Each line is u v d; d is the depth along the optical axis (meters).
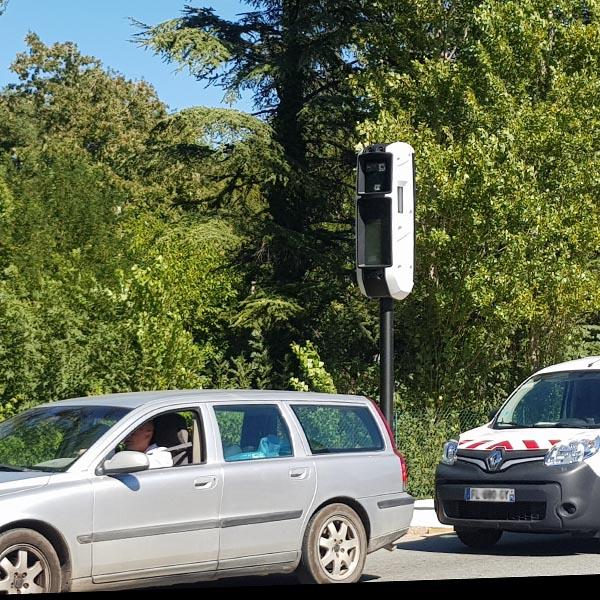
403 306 27.55
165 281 20.86
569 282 24.64
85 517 10.28
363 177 16.05
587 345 30.62
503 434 15.48
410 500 13.11
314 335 32.12
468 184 24.83
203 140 29.91
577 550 15.57
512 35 26.75
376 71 29.92
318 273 33.09
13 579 9.82
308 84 34.03
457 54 30.17
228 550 11.33
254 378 28.11
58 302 19.31
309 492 12.07
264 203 34.91
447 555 15.24
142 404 11.30
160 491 10.85
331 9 32.22
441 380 27.59
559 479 14.36
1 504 9.86
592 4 27.22
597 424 15.43
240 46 32.09
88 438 10.86
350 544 12.38
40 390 18.19
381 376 16.39
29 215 25.94
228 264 33.72
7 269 22.48
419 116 28.36
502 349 27.88
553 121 25.14
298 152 32.75
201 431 11.52
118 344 19.34
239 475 11.48
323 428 12.57
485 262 25.28
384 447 13.06
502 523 14.65
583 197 25.22
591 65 26.83
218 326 33.28
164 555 10.82
